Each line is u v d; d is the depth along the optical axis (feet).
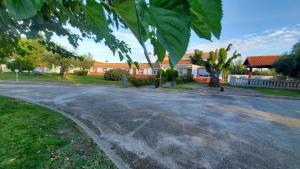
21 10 1.51
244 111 28.55
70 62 82.53
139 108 27.53
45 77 91.35
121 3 1.52
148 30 1.43
